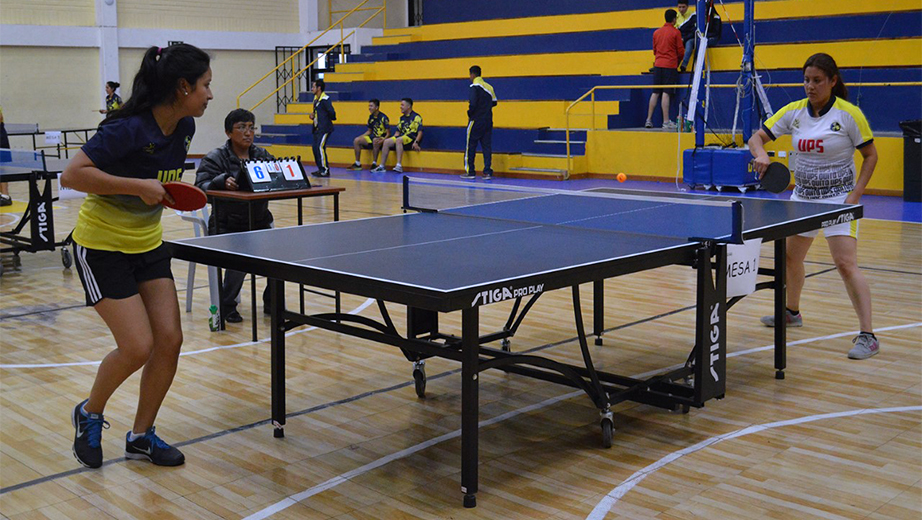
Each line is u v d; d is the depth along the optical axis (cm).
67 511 280
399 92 1694
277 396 343
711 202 407
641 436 345
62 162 759
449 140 1517
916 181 1023
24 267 719
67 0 1700
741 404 378
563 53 1524
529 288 276
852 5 1294
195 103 287
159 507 283
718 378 354
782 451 325
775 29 1327
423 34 1833
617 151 1323
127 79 1795
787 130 459
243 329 514
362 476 307
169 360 309
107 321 296
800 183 462
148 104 285
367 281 274
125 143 281
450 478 305
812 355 447
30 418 367
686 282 633
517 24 1664
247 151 532
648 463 316
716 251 346
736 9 1377
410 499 288
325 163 1464
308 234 377
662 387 364
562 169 1330
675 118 1363
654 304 565
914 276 626
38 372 429
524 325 519
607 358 449
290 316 338
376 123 1537
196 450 332
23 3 1648
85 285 295
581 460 321
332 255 320
